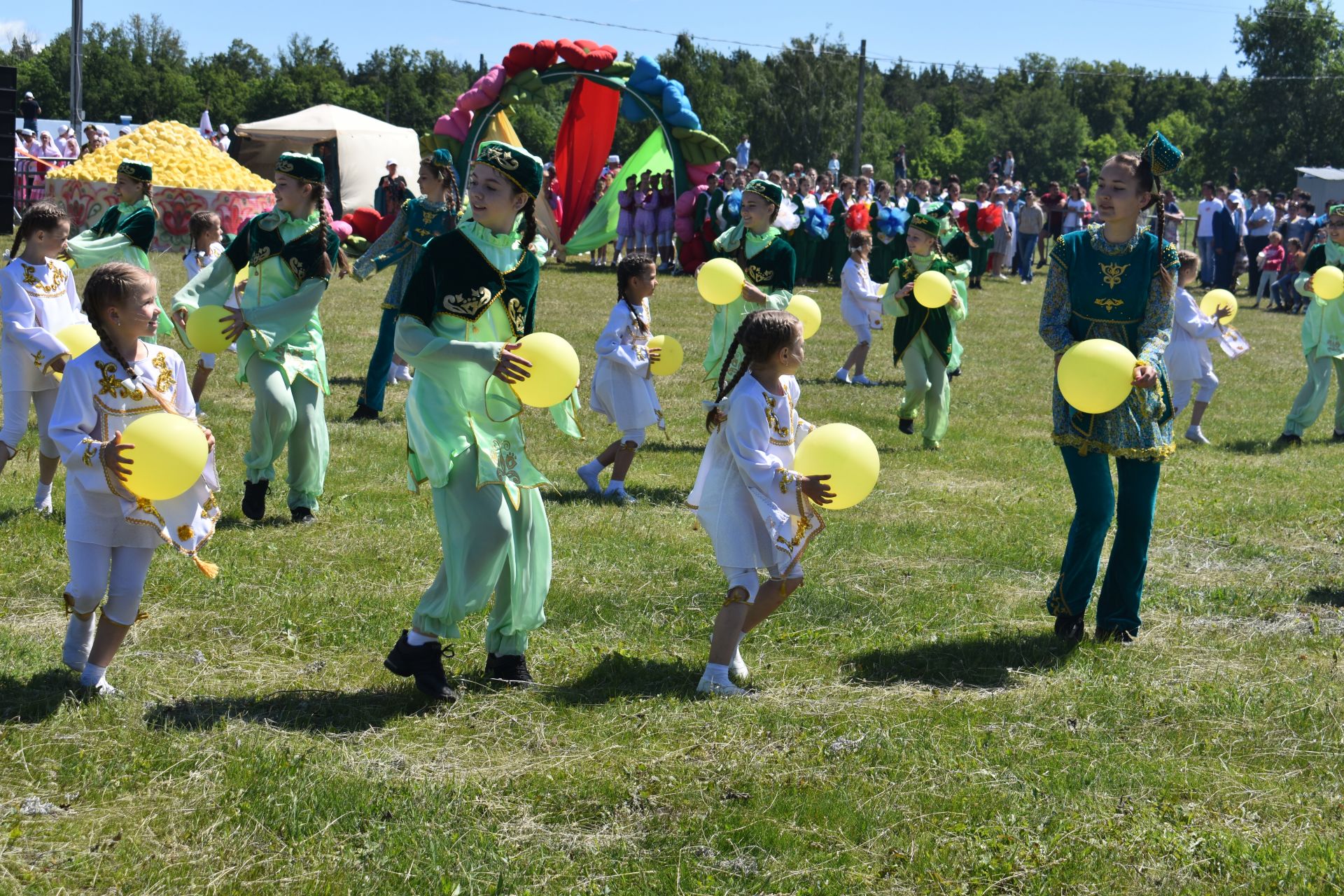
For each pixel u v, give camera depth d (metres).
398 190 24.25
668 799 3.99
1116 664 5.36
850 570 6.73
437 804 3.86
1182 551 7.38
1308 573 6.94
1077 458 5.61
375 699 4.75
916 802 4.01
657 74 23.17
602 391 8.01
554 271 24.61
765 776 4.16
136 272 4.34
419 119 92.62
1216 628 5.96
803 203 24.69
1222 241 27.30
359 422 10.13
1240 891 3.54
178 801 3.84
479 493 4.61
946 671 5.27
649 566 6.56
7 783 3.90
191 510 4.44
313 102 86.56
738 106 73.81
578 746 4.39
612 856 3.63
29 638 5.15
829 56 73.38
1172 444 5.57
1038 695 4.98
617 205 25.95
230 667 5.01
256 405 6.89
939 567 6.86
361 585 6.02
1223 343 11.14
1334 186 39.53
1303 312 24.42
